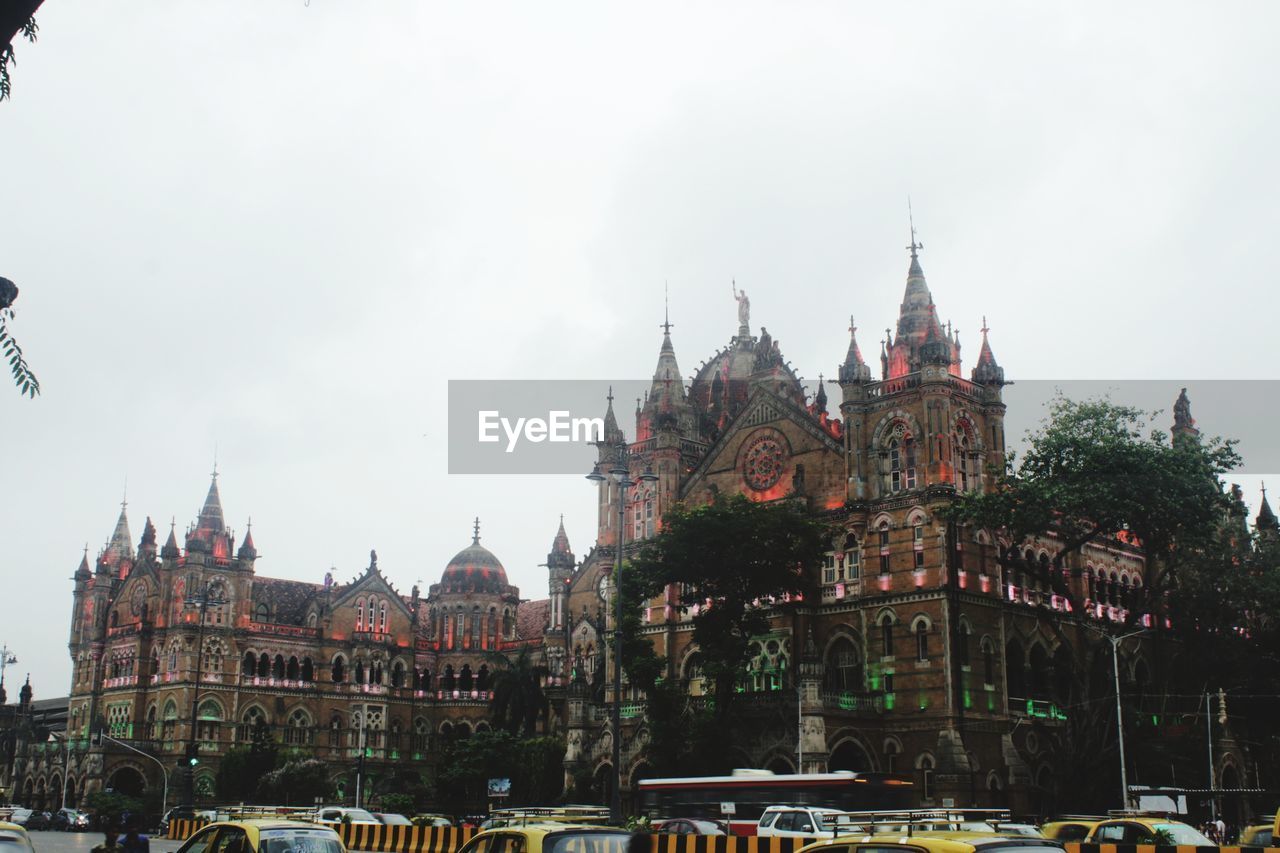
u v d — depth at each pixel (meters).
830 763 87.44
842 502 93.44
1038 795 87.06
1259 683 94.31
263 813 48.69
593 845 25.55
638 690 97.38
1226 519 105.06
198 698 118.31
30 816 109.25
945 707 83.44
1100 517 82.00
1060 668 93.69
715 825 56.97
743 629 86.56
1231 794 91.69
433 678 140.12
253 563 131.75
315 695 131.50
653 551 89.12
